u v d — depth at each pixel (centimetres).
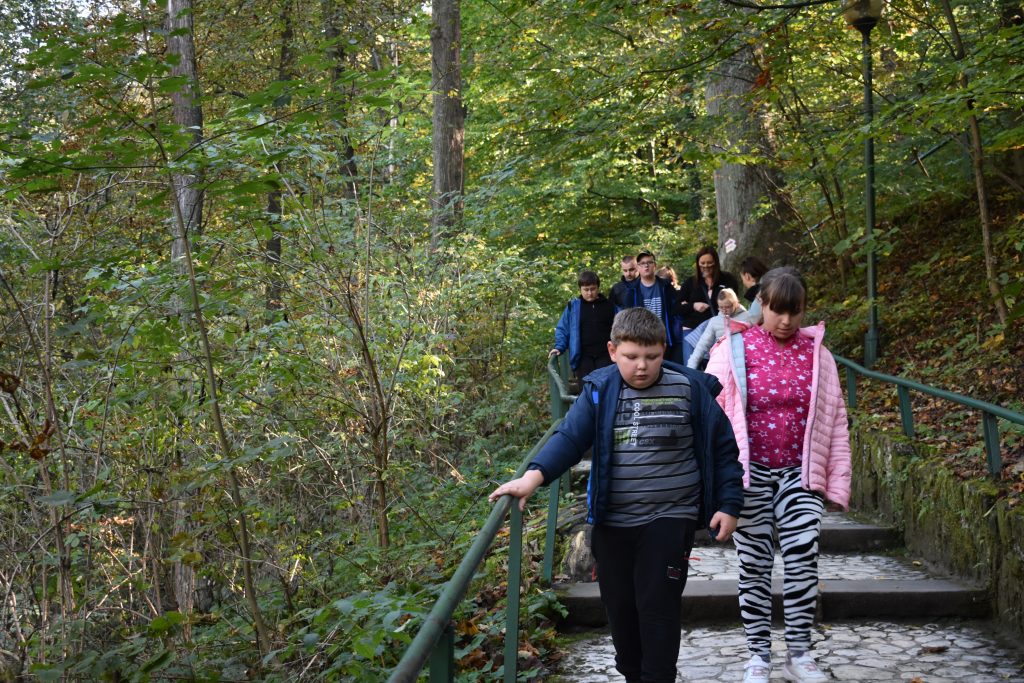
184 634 573
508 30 1239
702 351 686
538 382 1270
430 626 203
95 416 655
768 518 427
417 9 1327
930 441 697
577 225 1892
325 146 625
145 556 636
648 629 331
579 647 511
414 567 623
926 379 890
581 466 893
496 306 1125
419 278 886
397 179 823
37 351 588
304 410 678
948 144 1120
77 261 526
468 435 946
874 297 1030
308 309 685
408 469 721
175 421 607
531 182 1588
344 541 662
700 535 699
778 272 426
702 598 547
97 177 617
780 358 429
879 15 943
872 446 750
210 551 639
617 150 1180
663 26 1087
